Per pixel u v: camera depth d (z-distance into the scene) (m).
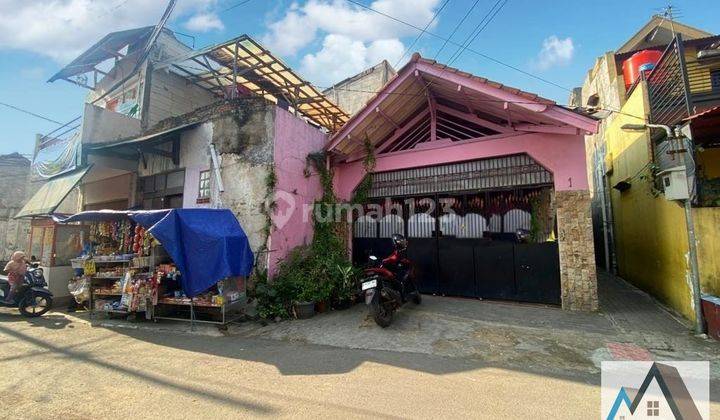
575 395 3.39
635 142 8.43
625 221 9.78
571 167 6.43
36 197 9.72
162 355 4.68
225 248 5.93
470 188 7.50
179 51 11.93
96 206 11.30
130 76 11.34
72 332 5.89
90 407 3.23
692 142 5.56
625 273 9.97
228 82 11.53
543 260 6.67
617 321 5.70
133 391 3.55
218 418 3.01
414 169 8.17
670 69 7.07
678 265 6.23
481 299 7.18
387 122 8.11
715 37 10.53
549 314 6.07
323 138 9.06
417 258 7.94
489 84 6.27
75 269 7.80
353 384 3.67
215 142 7.99
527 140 6.84
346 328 5.70
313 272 6.95
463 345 4.80
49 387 3.67
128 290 6.37
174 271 6.21
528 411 3.08
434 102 8.02
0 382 3.80
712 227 5.34
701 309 5.15
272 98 10.84
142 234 6.78
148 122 10.62
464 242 7.47
